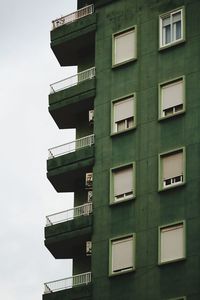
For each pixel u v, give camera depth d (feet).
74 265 202.39
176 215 187.21
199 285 180.96
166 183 190.70
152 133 194.70
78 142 204.23
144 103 197.57
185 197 187.52
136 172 193.98
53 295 194.39
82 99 205.87
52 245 201.05
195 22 197.88
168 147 192.13
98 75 205.57
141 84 199.31
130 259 189.26
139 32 203.31
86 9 213.25
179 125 192.44
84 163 200.54
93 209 196.34
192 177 187.93
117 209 193.67
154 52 200.03
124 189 194.49
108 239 192.65
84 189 207.00
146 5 204.54
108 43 206.80
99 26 209.36
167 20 201.16
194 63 194.80
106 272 190.60
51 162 205.46
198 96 192.24
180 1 200.75
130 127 197.57
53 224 200.95
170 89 195.72
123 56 203.72
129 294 186.91
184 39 197.36
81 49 215.51
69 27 213.66
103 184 196.95
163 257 186.19
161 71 197.77
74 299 191.93
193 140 189.98
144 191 191.93
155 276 185.57
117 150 197.57
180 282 182.91
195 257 182.91
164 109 195.21
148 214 190.08
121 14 207.21
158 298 183.83
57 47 215.10
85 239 198.08
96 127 201.77
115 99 201.26
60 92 209.77
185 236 185.06
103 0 210.79
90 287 191.01
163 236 187.42
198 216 185.16
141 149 194.90
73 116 212.43
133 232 190.49
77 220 197.36
